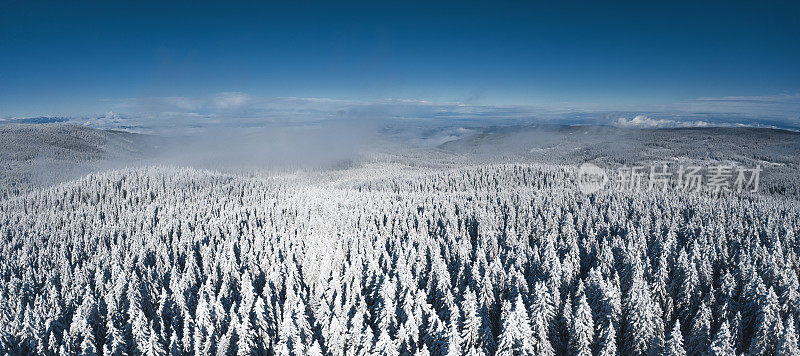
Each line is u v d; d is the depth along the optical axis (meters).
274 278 74.69
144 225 122.06
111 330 51.38
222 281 81.00
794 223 109.88
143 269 82.94
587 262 87.00
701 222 111.38
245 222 131.62
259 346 55.38
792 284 56.66
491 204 140.12
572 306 60.91
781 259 71.50
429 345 50.44
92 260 93.31
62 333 54.72
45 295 74.75
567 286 66.31
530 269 79.31
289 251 88.06
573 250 84.62
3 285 76.56
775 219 111.38
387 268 81.44
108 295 60.50
